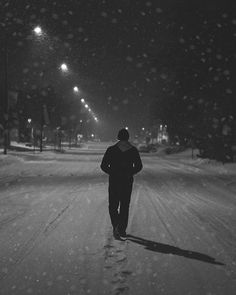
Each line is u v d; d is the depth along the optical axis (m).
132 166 8.61
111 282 5.55
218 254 7.07
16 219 10.14
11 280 5.63
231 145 35.09
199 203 13.24
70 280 5.63
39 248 7.34
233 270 6.17
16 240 7.93
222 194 15.69
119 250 7.24
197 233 8.76
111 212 8.52
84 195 14.84
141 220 10.18
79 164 33.62
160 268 6.23
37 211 11.33
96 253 7.03
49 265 6.32
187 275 5.91
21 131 76.00
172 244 7.76
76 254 6.95
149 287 5.38
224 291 5.28
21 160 36.44
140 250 7.27
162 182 20.23
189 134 43.50
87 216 10.60
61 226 9.30
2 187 17.11
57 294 5.11
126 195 8.47
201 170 28.53
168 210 11.77
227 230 9.09
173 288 5.37
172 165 34.75
